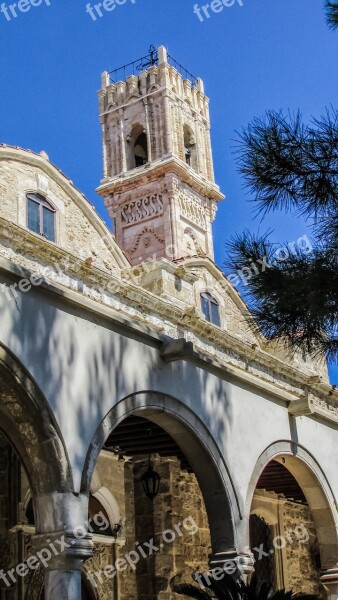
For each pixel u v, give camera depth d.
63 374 9.59
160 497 16.64
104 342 10.41
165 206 35.19
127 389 10.59
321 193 9.27
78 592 8.98
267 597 10.63
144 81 38.81
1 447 13.92
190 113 39.41
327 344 9.37
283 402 14.36
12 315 9.10
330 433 15.65
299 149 9.24
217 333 18.64
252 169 9.32
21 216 17.02
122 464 16.73
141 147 39.00
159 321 17.39
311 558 21.25
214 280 21.56
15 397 9.07
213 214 37.75
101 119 39.06
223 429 12.41
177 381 11.66
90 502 15.79
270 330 9.44
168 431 11.84
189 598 16.05
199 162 38.50
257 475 12.95
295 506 21.23
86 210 18.86
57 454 9.18
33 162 17.72
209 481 12.01
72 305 9.98
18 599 13.33
